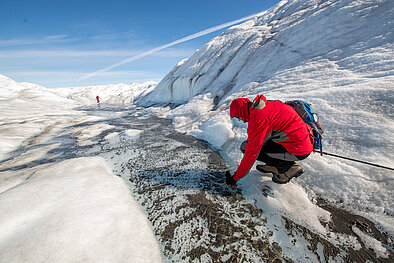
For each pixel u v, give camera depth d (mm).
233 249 1172
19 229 1031
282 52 4863
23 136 3830
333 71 3092
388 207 1269
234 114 1464
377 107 1906
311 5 5844
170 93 10250
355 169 1546
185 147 3027
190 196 1705
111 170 2219
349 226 1256
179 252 1157
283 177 1611
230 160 2457
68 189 1476
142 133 4012
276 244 1196
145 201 1646
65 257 901
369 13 3695
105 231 1117
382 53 2740
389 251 1066
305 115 1445
